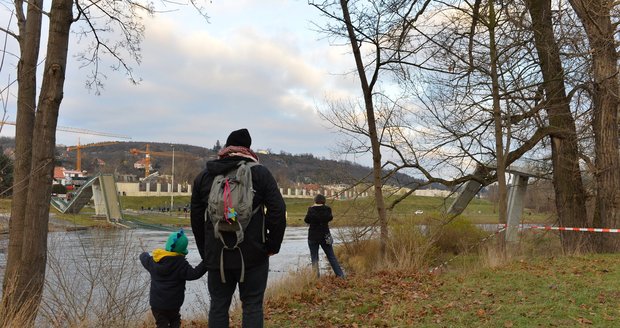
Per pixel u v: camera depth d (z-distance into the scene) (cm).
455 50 1284
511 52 1309
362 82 1226
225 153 395
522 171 1911
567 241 1380
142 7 858
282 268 1463
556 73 1384
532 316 580
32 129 690
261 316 388
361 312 681
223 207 364
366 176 1563
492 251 1131
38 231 624
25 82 693
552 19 1341
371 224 1563
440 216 1582
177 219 5175
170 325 525
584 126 1400
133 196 9938
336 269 1028
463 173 1543
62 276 595
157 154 14588
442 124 1473
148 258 519
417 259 1115
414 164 1530
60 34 651
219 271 385
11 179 628
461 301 691
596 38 1246
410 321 598
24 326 539
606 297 660
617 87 1295
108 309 583
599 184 1350
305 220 1033
